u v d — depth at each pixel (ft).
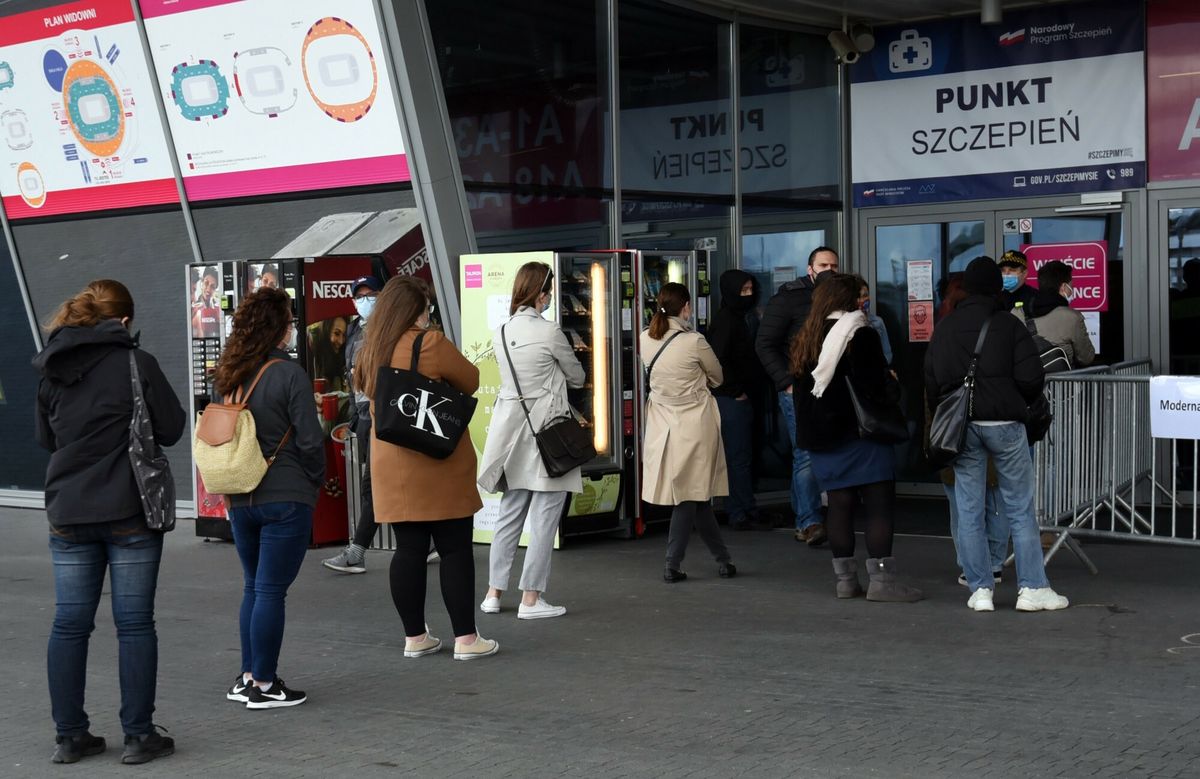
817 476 25.82
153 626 17.11
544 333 24.12
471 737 17.42
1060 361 29.89
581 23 34.32
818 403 25.34
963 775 15.30
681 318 27.94
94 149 39.27
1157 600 24.73
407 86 31.30
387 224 33.45
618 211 35.22
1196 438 25.84
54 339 16.76
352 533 32.32
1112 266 37.19
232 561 32.19
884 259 40.57
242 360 18.80
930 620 23.63
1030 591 24.12
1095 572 27.25
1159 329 36.65
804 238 40.14
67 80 38.88
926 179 39.73
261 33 34.14
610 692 19.44
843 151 40.88
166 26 36.06
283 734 17.81
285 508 18.80
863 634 22.70
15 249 42.42
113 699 20.08
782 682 19.72
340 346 33.55
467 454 21.34
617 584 27.71
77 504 16.61
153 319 39.73
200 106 36.27
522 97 33.22
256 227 36.42
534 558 24.52
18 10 38.96
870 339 25.00
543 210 33.83
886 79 40.14
